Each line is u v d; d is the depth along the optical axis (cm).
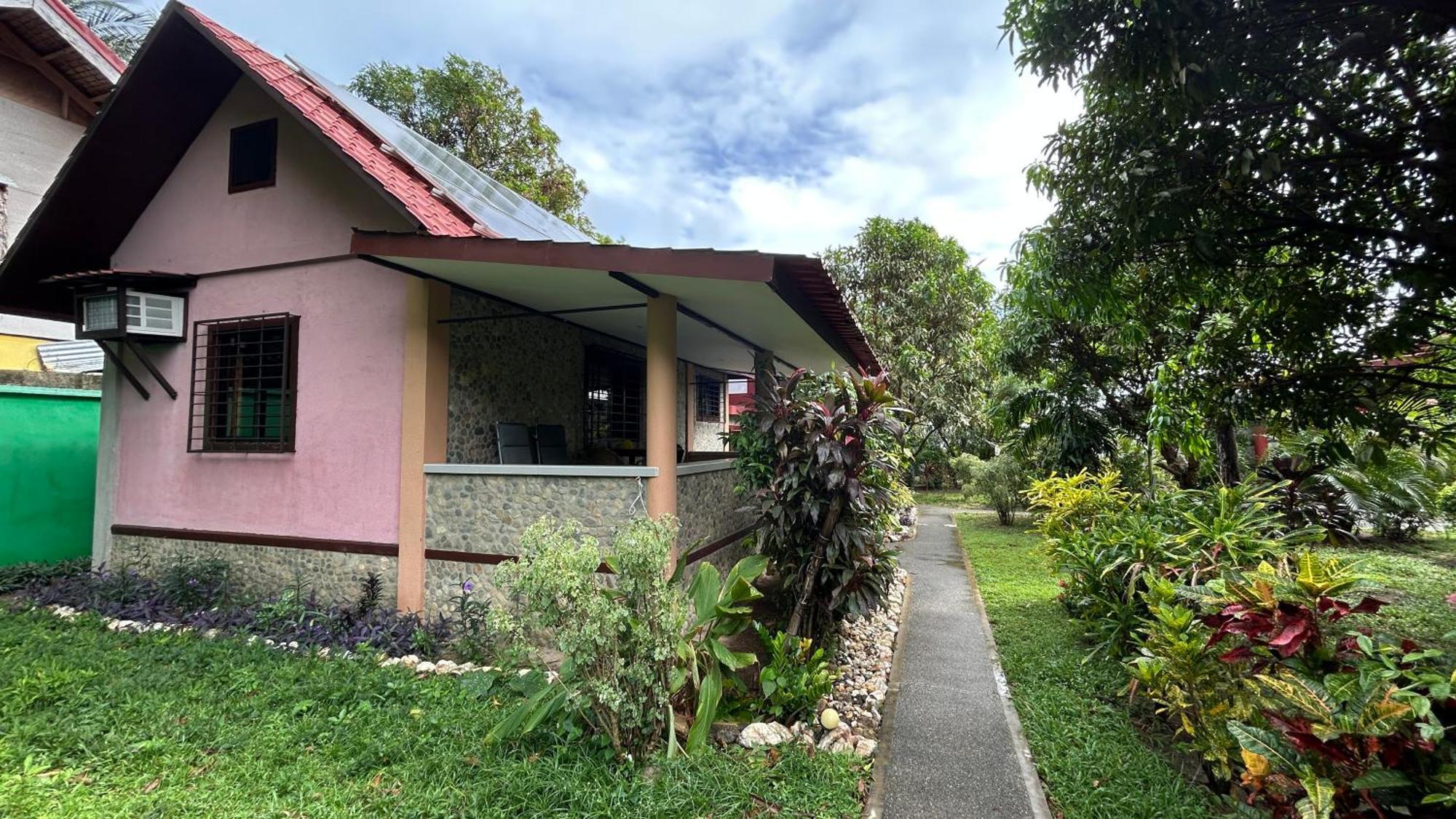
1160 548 493
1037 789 341
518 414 717
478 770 338
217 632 553
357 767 345
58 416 838
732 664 379
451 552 576
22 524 801
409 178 643
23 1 986
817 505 475
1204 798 322
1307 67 369
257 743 370
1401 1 326
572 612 333
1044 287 493
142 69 635
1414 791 234
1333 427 495
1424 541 1012
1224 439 889
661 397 546
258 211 675
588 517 539
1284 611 292
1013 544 1107
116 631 566
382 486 605
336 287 635
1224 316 564
